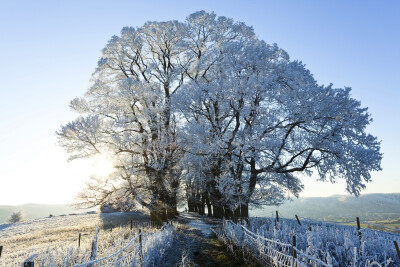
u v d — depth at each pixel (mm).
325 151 21031
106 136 20688
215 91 20859
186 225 21172
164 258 11570
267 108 21688
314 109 20109
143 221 27109
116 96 22750
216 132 20875
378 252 8930
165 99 24375
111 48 25391
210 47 25094
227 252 11852
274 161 21562
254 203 24188
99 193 21094
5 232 30750
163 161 21922
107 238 15242
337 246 9336
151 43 27188
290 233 10805
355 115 19469
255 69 21812
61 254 10344
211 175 21281
